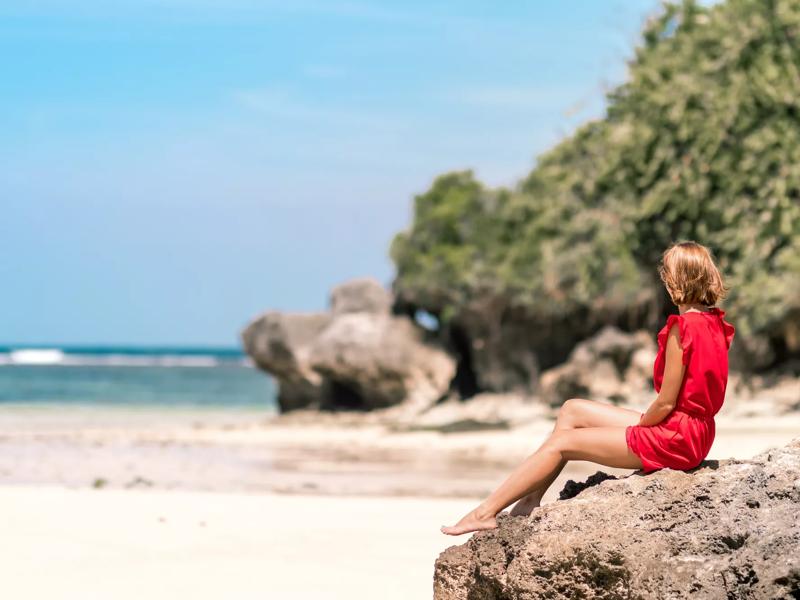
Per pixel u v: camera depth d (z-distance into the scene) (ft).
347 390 126.72
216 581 24.97
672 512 18.84
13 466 59.11
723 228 105.40
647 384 108.99
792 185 99.25
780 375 104.58
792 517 18.19
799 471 18.85
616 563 18.58
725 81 104.17
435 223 128.06
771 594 17.42
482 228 124.88
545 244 117.60
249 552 28.66
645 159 107.34
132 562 26.96
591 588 18.83
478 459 71.87
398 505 39.06
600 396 108.68
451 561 20.33
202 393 216.74
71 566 26.35
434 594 20.57
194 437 91.86
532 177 123.54
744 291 98.84
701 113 104.01
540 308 119.24
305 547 29.58
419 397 120.88
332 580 25.31
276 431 100.63
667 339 19.80
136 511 35.35
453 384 126.82
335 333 122.11
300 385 125.70
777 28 102.47
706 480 19.12
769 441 68.80
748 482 18.88
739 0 105.19
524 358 122.83
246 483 52.60
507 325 123.03
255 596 23.56
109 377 309.42
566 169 121.29
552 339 122.83
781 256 97.71
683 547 18.38
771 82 100.83
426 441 85.76
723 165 102.68
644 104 107.65
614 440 20.13
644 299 115.34
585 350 111.14
